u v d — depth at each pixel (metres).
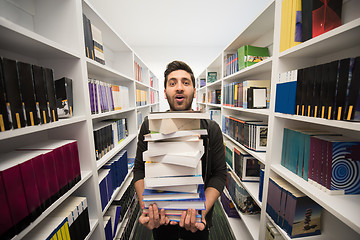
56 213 0.63
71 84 0.75
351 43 0.59
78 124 0.78
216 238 1.32
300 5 0.68
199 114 0.49
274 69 0.83
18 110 0.45
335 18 0.63
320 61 0.78
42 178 0.51
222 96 1.81
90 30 0.88
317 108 0.60
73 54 0.68
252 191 1.12
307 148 0.69
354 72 0.47
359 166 0.59
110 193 1.02
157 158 0.51
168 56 4.26
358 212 0.50
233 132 1.49
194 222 0.51
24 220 0.45
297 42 0.70
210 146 0.79
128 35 3.50
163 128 0.49
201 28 3.16
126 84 1.66
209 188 0.72
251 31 1.23
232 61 1.52
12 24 0.41
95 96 0.93
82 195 0.83
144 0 2.27
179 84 0.73
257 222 1.20
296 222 0.72
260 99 1.12
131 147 1.69
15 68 0.45
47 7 0.71
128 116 1.67
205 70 2.96
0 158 0.48
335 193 0.58
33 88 0.50
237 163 1.34
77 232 0.68
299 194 0.71
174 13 2.61
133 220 1.41
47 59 0.74
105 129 1.07
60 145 0.61
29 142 0.70
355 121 0.47
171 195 0.52
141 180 0.76
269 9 0.91
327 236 0.74
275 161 0.88
